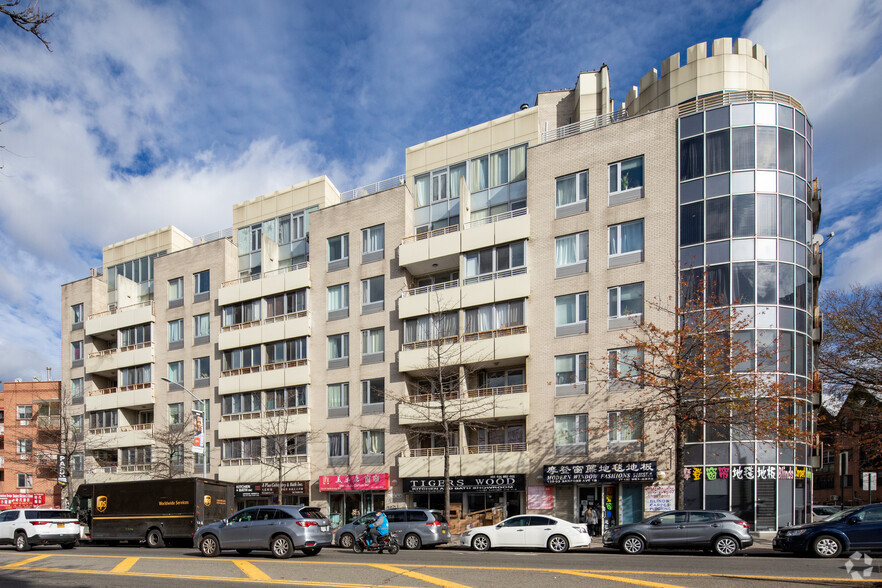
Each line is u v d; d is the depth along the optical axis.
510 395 31.08
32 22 6.98
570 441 29.98
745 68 33.50
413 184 38.34
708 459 26.95
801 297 28.00
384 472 34.69
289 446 37.69
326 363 38.06
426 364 33.31
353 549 22.94
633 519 28.31
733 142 28.64
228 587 13.63
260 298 41.03
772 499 26.16
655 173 30.09
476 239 33.62
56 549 25.45
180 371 44.38
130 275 51.28
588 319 30.53
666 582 13.26
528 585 13.09
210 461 41.41
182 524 25.80
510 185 35.00
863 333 33.62
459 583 13.48
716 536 19.66
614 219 30.73
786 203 28.30
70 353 51.88
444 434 30.27
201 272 44.62
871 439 35.09
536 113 34.91
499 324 32.38
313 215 40.22
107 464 47.53
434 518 25.09
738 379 24.58
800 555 18.75
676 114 30.09
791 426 24.94
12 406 57.44
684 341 25.73
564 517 29.69
